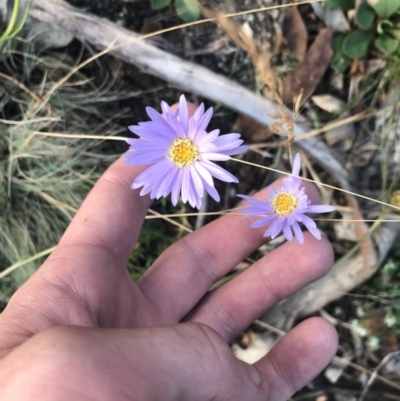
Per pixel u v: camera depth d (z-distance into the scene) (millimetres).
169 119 144
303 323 175
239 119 209
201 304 184
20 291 140
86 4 198
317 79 200
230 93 205
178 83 207
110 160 210
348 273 207
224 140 143
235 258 183
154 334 107
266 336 212
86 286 143
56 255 150
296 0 196
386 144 199
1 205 200
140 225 172
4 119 196
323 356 172
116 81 209
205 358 112
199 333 116
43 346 91
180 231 215
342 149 205
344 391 212
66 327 96
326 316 214
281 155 209
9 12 194
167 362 104
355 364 211
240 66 204
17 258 203
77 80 207
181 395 107
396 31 188
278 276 179
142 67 206
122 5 202
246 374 131
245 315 183
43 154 201
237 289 182
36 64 200
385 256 204
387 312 204
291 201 163
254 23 202
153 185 146
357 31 190
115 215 162
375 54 198
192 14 198
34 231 209
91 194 166
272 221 168
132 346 100
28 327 125
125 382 94
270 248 213
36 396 86
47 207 207
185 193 147
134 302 163
